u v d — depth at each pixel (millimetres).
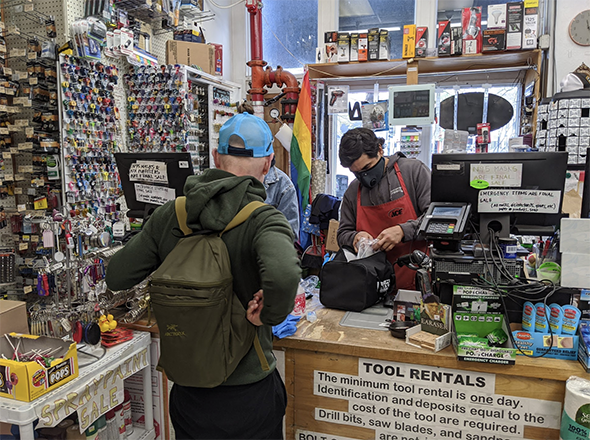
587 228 1478
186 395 1187
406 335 1620
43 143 2434
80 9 2684
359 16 4387
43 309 1746
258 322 1110
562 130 2742
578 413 1319
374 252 2143
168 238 1198
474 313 1568
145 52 3102
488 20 3279
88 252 1861
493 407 1522
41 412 1326
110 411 1794
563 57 3471
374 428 1664
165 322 1074
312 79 3930
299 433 1768
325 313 1938
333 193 4344
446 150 3615
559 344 1488
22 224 2391
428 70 3797
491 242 1600
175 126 3117
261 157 1229
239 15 4695
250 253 1109
